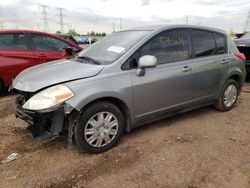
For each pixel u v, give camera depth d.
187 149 3.45
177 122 4.37
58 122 3.04
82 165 3.07
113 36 4.22
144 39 3.59
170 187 2.68
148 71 3.54
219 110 4.90
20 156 3.26
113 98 3.30
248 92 6.43
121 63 3.36
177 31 3.97
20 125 4.20
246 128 4.17
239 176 2.86
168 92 3.79
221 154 3.32
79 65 3.48
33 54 6.10
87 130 3.16
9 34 5.88
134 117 3.54
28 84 3.20
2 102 5.43
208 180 2.79
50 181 2.78
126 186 2.70
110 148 3.43
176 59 3.89
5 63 5.74
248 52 6.94
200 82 4.20
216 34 4.55
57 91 2.95
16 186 2.70
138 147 3.50
